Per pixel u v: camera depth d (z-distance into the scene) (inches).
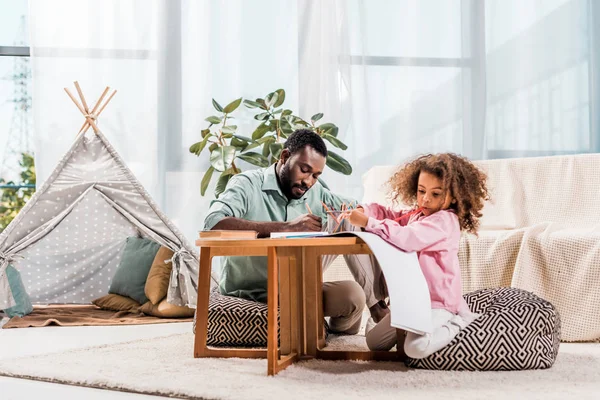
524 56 182.7
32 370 79.6
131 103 176.1
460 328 78.9
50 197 141.8
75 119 173.9
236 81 179.9
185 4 178.4
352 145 179.6
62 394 70.0
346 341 100.7
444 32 183.2
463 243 120.6
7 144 198.2
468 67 182.9
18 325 131.8
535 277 112.2
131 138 175.9
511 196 138.7
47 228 140.3
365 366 81.0
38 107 172.2
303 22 181.0
